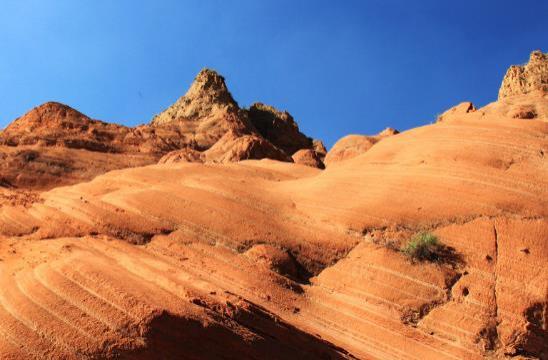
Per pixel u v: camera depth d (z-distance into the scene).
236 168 27.42
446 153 22.66
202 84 79.06
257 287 17.75
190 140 58.72
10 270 13.77
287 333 13.28
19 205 21.89
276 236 20.12
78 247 17.02
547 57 34.88
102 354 10.43
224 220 20.61
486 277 17.77
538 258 17.95
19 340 10.51
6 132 41.59
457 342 16.17
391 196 21.30
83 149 41.03
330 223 20.83
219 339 11.64
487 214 19.69
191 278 14.69
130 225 20.12
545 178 21.08
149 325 10.96
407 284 17.91
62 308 11.30
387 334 16.62
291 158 46.03
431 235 19.03
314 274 19.23
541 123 24.50
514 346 15.87
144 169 25.36
